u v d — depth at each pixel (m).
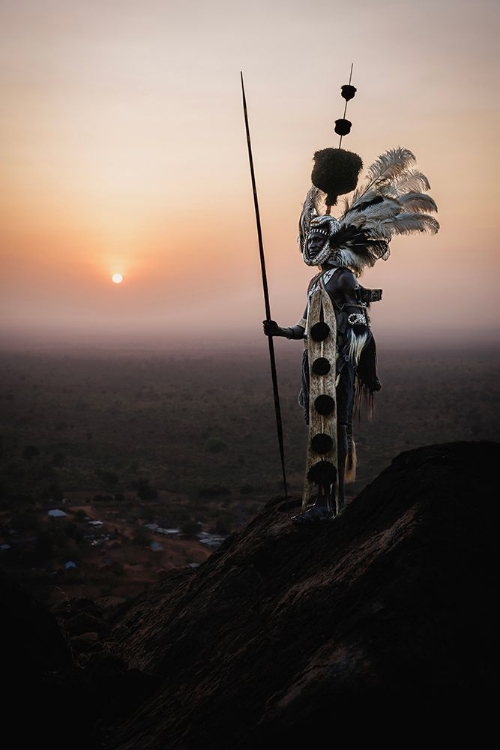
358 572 3.32
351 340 4.61
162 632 5.02
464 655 2.50
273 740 2.50
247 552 4.94
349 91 4.99
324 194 5.05
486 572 2.82
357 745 2.38
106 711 4.18
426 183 4.85
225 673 3.54
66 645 3.77
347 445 4.78
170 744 3.23
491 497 3.31
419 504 3.34
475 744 2.32
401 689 2.42
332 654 2.66
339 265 4.74
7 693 3.15
